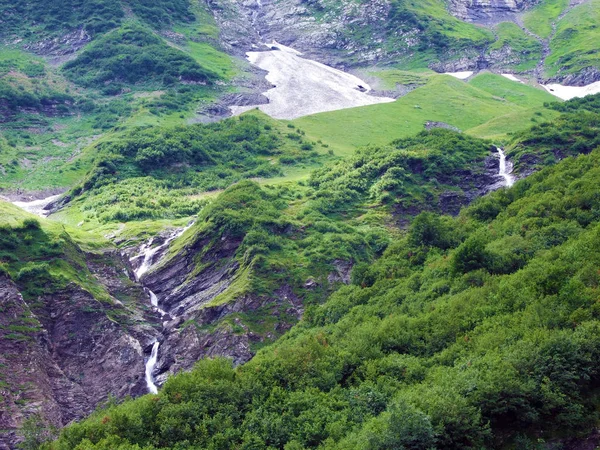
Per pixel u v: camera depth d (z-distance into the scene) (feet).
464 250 258.37
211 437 190.60
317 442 181.27
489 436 160.25
